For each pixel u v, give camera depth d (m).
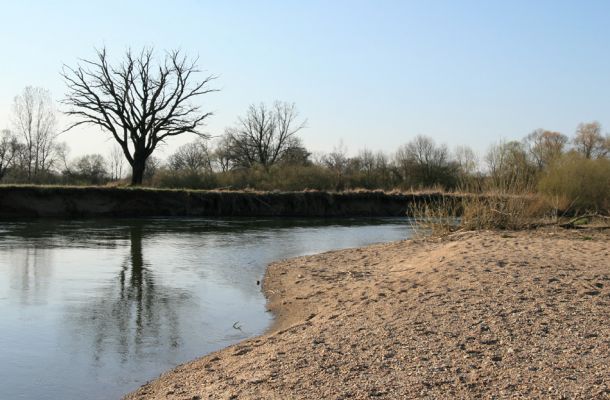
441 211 19.67
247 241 22.61
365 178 58.00
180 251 19.00
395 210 43.12
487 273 10.25
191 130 52.09
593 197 26.72
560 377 5.61
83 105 48.91
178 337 8.87
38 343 8.50
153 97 50.94
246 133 79.19
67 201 33.84
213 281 13.60
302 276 13.38
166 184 49.41
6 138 59.12
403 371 6.06
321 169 55.81
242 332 9.15
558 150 28.86
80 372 7.28
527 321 7.39
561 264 10.88
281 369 6.46
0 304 10.90
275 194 40.50
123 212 35.47
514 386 5.48
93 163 68.19
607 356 6.08
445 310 8.20
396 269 12.79
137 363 7.63
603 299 8.22
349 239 24.05
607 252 12.55
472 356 6.35
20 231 24.70
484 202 19.16
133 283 13.20
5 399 6.39
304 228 29.64
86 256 17.28
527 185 19.58
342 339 7.40
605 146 52.25
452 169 60.56
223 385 6.23
